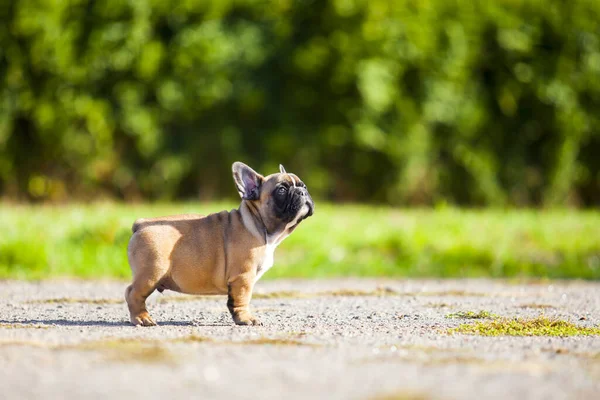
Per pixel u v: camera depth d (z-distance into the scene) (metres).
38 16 24.62
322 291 12.07
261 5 27.16
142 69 25.50
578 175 29.34
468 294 11.87
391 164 27.31
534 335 7.71
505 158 28.77
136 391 5.07
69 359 5.97
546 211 26.59
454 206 27.94
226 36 26.39
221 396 4.97
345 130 26.95
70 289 12.15
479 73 28.88
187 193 26.89
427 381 5.41
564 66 29.06
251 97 26.20
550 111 28.86
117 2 25.34
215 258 8.06
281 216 8.16
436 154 28.02
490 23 28.50
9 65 24.88
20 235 15.46
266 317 8.95
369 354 6.35
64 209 21.64
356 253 16.30
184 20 26.31
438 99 27.55
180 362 5.91
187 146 26.25
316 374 5.56
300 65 26.66
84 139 25.31
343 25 26.86
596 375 5.68
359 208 24.58
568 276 15.20
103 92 25.72
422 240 16.48
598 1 29.55
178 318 8.82
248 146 26.84
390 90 26.89
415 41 27.08
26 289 12.06
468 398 4.99
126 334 7.30
